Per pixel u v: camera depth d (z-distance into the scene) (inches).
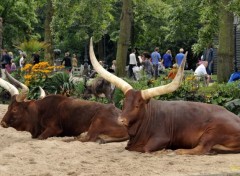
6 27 2103.8
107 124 492.1
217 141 435.5
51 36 1581.0
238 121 443.8
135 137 447.8
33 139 514.9
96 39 1557.6
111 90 768.9
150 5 2224.4
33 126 522.9
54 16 1536.7
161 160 414.3
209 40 1337.4
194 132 442.0
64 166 396.5
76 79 992.2
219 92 726.5
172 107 452.4
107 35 2600.9
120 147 466.0
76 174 370.3
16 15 2108.8
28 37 2174.0
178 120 446.3
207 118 443.2
